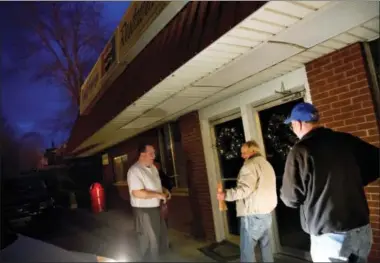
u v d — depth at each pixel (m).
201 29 2.26
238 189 2.79
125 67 4.45
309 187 1.82
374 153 1.98
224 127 4.71
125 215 8.06
